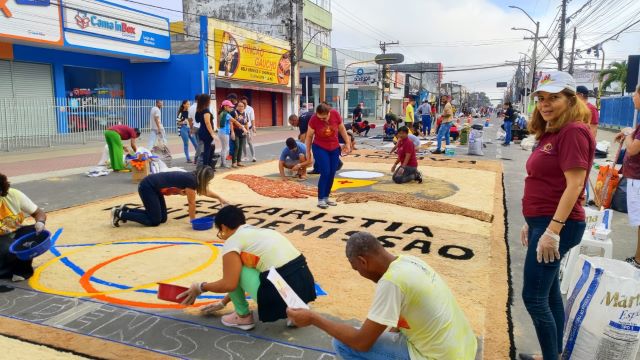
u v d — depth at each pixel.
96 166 11.73
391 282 2.25
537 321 2.80
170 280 4.42
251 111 12.82
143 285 4.31
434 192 8.48
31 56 18.62
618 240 5.74
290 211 6.92
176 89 23.92
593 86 50.66
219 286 3.34
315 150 7.04
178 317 3.70
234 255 3.33
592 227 4.57
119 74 23.61
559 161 2.64
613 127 30.41
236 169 11.27
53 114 17.77
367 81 51.09
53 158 13.52
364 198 7.64
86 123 18.83
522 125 19.67
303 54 33.94
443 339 2.29
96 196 8.23
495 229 6.06
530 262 2.78
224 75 25.41
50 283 4.37
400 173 9.34
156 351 3.20
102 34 19.83
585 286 2.93
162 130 11.85
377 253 2.41
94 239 5.70
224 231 3.54
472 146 13.98
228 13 34.16
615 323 2.79
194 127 11.61
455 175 10.34
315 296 3.53
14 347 3.22
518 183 9.51
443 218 6.57
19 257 4.26
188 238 5.71
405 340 2.42
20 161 12.77
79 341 3.31
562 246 2.73
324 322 2.46
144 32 22.03
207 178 5.92
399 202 7.37
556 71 2.65
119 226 6.26
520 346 3.34
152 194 6.05
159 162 9.69
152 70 24.08
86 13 19.02
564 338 3.06
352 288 4.14
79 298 4.05
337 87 49.03
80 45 18.94
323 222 6.32
